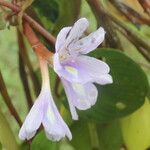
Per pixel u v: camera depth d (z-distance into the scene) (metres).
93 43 0.14
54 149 0.18
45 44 0.17
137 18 0.21
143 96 0.18
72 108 0.14
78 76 0.14
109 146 0.20
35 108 0.14
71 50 0.14
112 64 0.18
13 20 0.16
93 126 0.19
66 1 0.20
